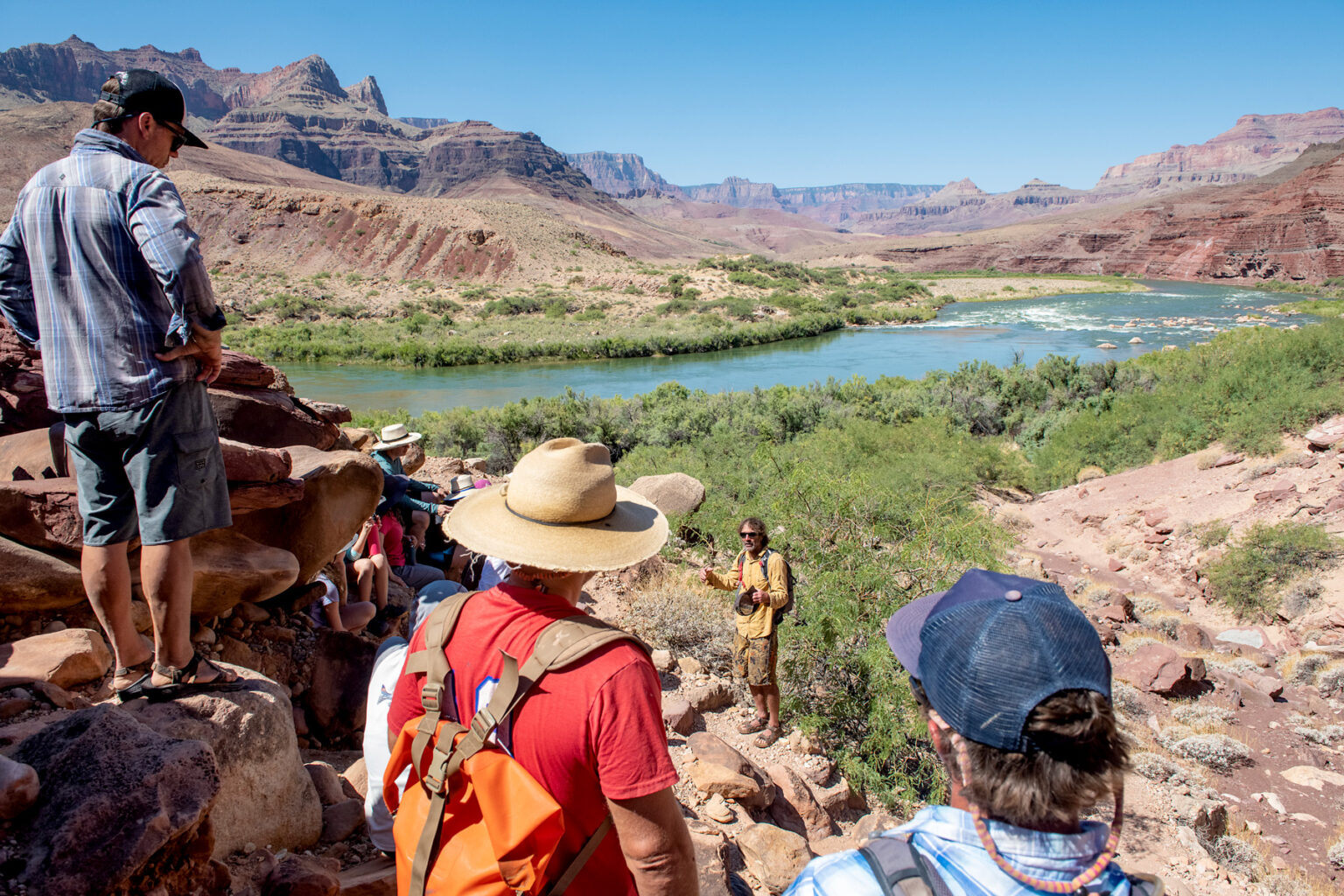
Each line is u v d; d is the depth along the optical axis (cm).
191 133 256
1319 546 1018
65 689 283
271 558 384
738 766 441
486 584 370
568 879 155
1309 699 827
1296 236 14950
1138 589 1182
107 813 182
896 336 7638
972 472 1700
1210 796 637
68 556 318
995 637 113
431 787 158
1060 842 110
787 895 129
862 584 610
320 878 236
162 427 234
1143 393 2178
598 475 176
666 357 6538
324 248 13112
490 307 9300
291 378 5388
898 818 488
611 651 156
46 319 226
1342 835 595
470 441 2681
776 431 2523
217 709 257
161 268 216
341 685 382
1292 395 1455
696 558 891
